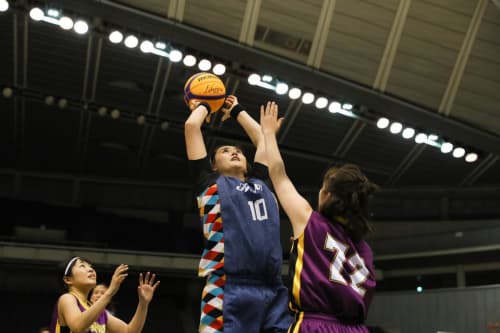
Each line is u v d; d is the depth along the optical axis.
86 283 5.43
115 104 24.03
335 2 19.11
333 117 23.92
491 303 25.39
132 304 29.20
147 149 27.89
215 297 3.73
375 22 19.59
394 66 20.58
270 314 3.79
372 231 3.68
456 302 26.38
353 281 3.54
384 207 30.02
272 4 19.02
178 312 29.88
